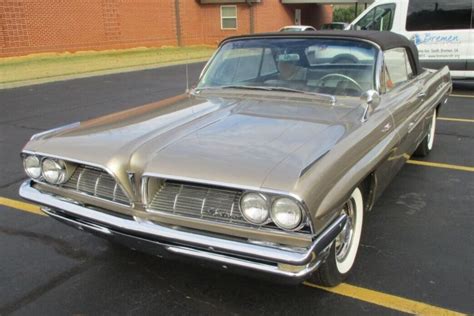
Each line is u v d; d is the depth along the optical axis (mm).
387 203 4445
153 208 2594
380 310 2854
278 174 2305
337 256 3004
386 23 11141
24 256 3602
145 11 24141
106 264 3467
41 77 14648
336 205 2406
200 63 19594
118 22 22844
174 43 26172
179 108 3523
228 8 26812
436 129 7363
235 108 3410
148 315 2865
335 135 2805
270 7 27641
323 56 3756
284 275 2316
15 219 4277
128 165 2637
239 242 2381
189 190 2510
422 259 3410
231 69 4105
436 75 5496
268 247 2322
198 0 27219
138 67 17812
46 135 3188
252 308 2902
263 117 3160
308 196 2232
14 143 7066
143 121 3207
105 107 9953
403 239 3717
